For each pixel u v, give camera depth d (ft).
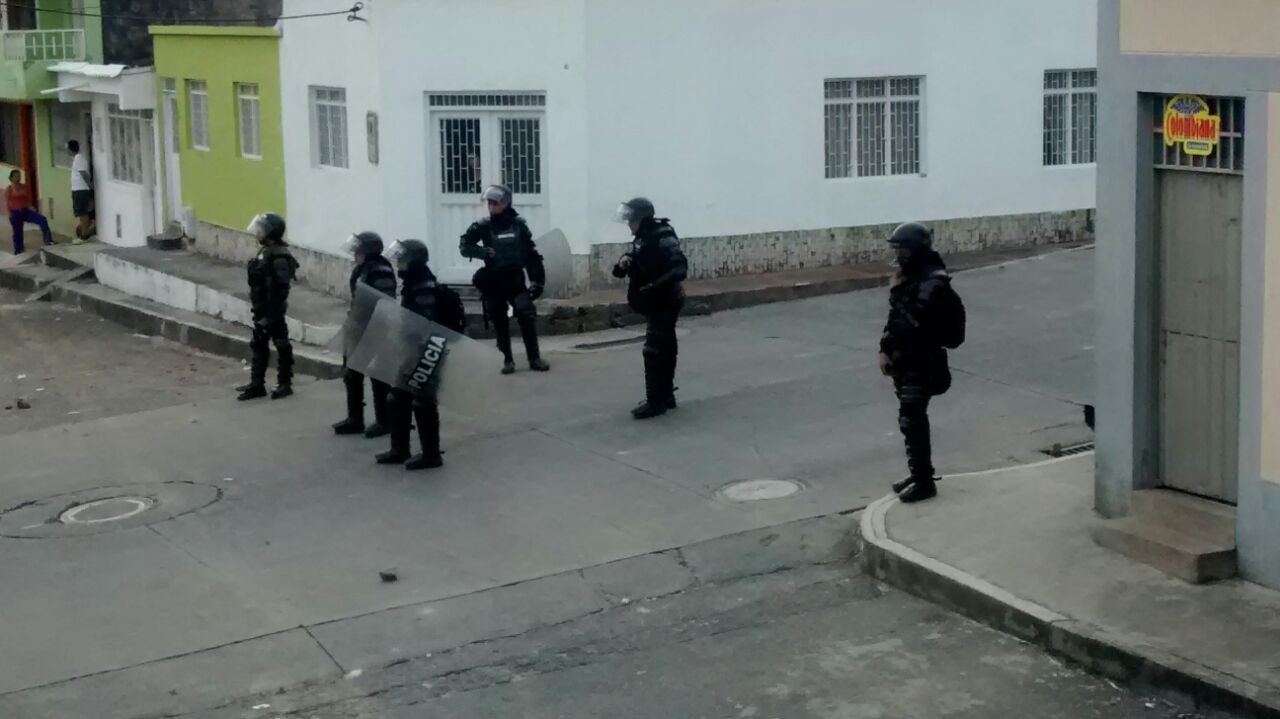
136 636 28.19
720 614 27.99
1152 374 28.40
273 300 47.73
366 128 60.13
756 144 60.59
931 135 64.44
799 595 28.58
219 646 27.55
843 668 25.16
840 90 62.59
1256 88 25.31
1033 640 25.31
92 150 91.76
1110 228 28.48
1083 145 68.49
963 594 26.81
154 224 84.33
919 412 31.27
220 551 32.91
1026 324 50.44
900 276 31.42
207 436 43.65
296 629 28.17
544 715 24.13
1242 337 25.81
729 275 60.90
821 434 38.83
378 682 25.86
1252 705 21.68
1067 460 34.06
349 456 40.14
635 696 24.64
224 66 71.51
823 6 61.00
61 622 29.07
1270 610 24.79
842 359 47.65
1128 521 28.14
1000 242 66.74
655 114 58.39
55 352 62.95
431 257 59.26
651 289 40.83
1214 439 27.53
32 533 35.14
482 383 37.58
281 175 67.62
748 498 33.99
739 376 46.09
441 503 35.27
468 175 58.80
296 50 64.85
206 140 75.25
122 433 44.83
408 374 37.19
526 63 57.26
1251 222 25.52
